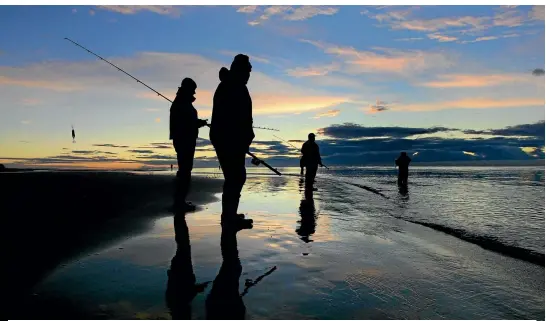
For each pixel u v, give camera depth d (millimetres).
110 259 3516
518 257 4016
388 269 3467
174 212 6203
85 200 6840
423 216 6602
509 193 10703
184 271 3238
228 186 5148
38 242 3986
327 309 2525
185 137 6262
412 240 4707
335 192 10836
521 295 2939
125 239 4277
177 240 4332
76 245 3951
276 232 4953
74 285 2844
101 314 2361
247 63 5242
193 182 13070
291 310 2496
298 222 5727
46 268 3215
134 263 3414
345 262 3631
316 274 3244
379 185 13812
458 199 9258
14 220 4910
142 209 6367
